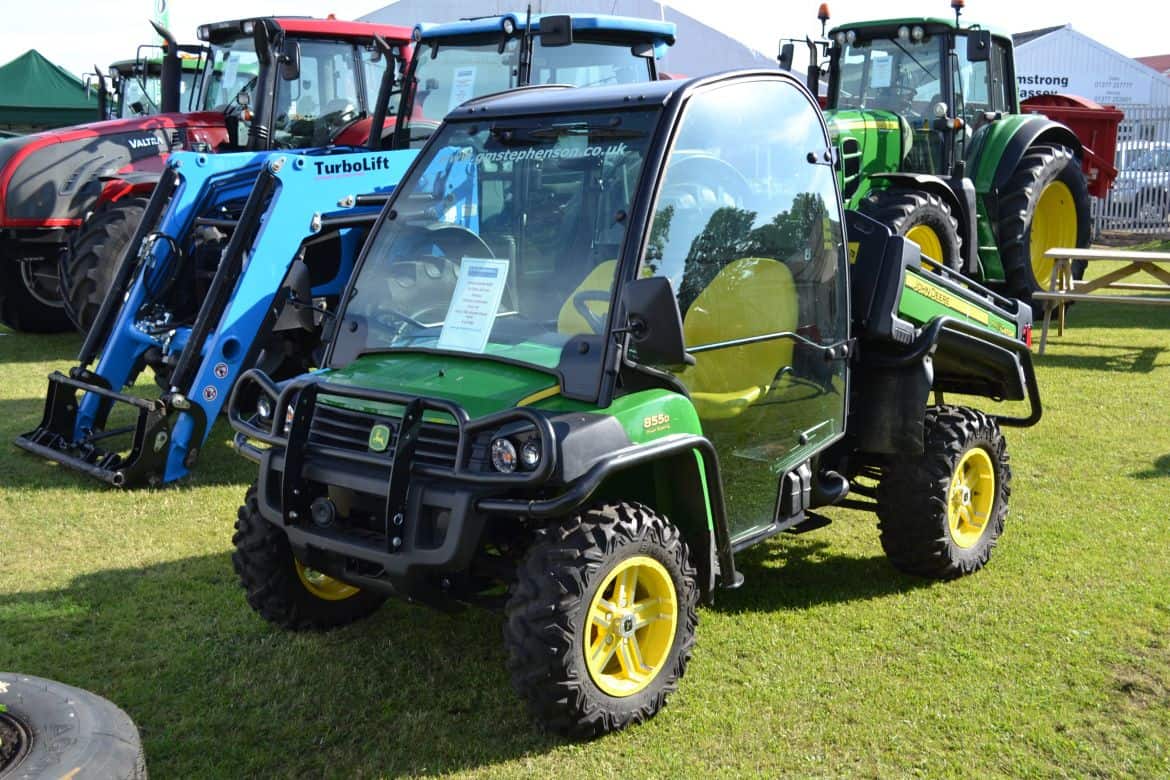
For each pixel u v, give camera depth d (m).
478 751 3.37
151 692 3.76
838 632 4.20
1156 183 19.12
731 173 3.77
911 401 4.45
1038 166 9.86
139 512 5.69
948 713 3.55
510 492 3.20
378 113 8.19
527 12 7.98
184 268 6.83
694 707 3.61
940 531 4.52
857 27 9.59
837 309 4.29
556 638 3.18
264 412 3.75
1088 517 5.38
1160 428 6.95
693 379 3.63
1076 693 3.67
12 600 4.55
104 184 9.19
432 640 4.15
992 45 10.02
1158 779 3.18
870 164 8.86
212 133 9.87
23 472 6.36
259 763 3.31
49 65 20.77
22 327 11.03
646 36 8.47
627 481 3.69
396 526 3.22
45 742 2.63
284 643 4.14
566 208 3.60
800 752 3.33
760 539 3.99
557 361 3.36
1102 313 11.45
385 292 3.86
